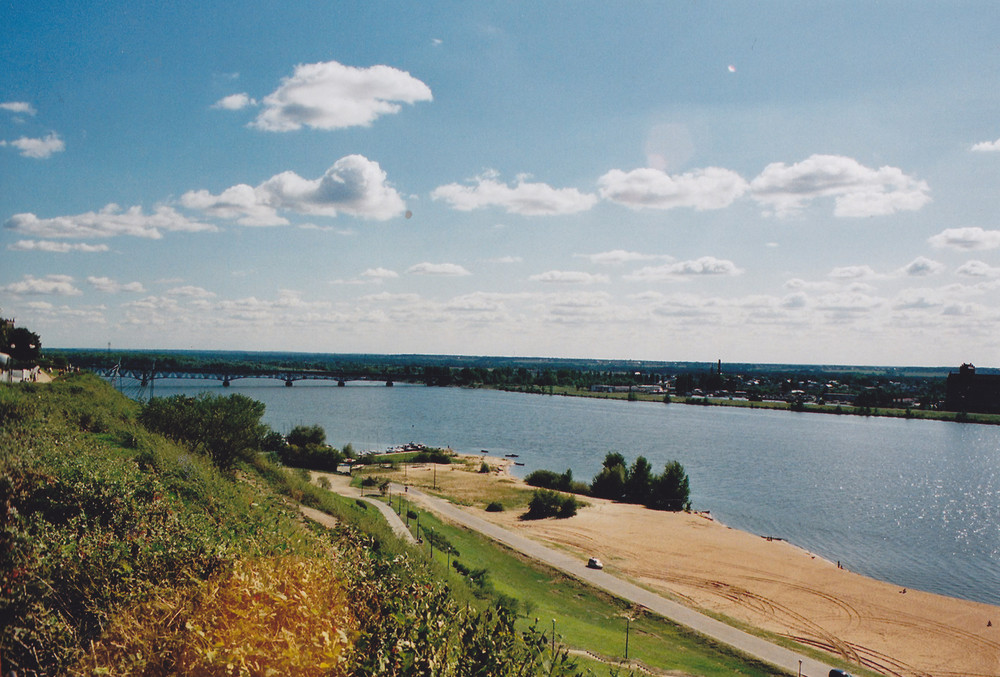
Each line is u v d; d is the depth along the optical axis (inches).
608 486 3624.5
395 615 291.7
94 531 367.9
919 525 3376.0
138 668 240.1
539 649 311.7
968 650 1723.7
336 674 243.3
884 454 6161.4
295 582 283.4
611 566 2228.1
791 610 1953.7
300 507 1105.4
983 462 5802.2
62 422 905.5
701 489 4114.2
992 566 2684.5
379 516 2164.1
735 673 1418.6
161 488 547.5
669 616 1758.1
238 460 1307.8
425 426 7253.9
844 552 2834.6
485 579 1612.9
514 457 5251.0
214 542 353.7
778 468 5059.1
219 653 231.8
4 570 289.7
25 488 411.8
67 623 275.7
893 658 1646.2
